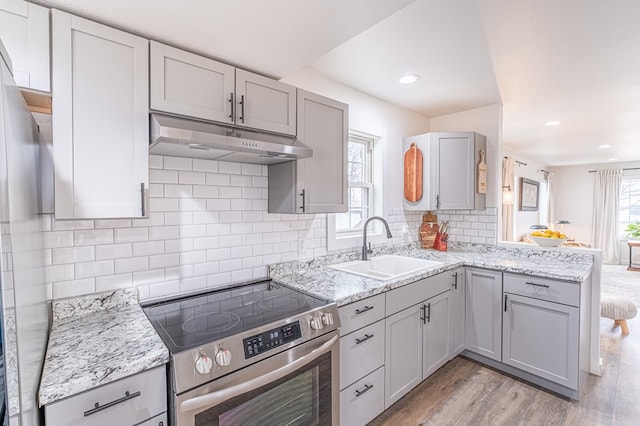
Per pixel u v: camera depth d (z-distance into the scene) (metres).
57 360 0.99
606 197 7.21
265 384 1.21
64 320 1.33
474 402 2.09
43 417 0.85
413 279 2.04
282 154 1.59
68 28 1.13
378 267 2.68
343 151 2.04
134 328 1.25
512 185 4.84
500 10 1.59
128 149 1.26
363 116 2.71
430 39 1.87
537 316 2.22
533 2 1.52
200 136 1.30
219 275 1.82
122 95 1.24
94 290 1.43
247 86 1.58
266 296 1.66
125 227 1.51
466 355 2.69
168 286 1.64
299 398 1.35
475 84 2.55
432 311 2.24
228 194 1.85
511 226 4.80
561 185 7.86
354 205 2.80
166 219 1.63
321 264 2.35
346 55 2.08
